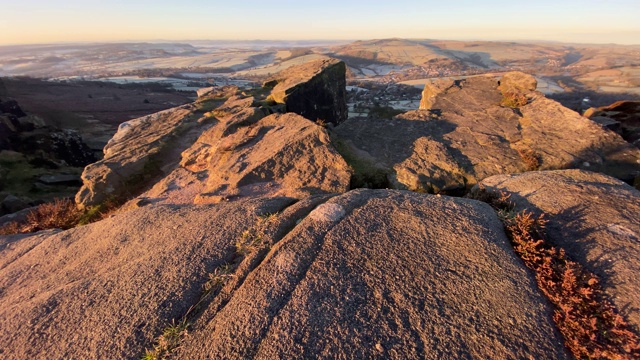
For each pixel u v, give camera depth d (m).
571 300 3.68
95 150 45.03
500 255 4.32
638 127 13.05
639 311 3.52
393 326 3.51
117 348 3.73
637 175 8.17
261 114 13.06
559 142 9.30
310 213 5.39
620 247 4.37
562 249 4.35
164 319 3.97
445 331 3.43
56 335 4.06
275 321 3.63
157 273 4.70
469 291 3.84
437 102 12.85
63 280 5.24
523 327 3.42
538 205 5.62
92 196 10.98
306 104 17.77
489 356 3.18
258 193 7.87
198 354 3.48
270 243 4.91
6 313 4.67
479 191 6.69
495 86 13.87
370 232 4.87
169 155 13.15
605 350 3.23
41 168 26.34
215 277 4.41
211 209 6.40
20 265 6.11
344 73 21.62
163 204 7.28
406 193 6.10
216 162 10.53
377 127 11.28
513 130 10.30
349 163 8.98
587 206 5.32
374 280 4.06
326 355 3.28
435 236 4.71
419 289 3.91
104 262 5.41
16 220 11.69
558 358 3.18
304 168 8.42
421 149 9.44
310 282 4.07
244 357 3.33
